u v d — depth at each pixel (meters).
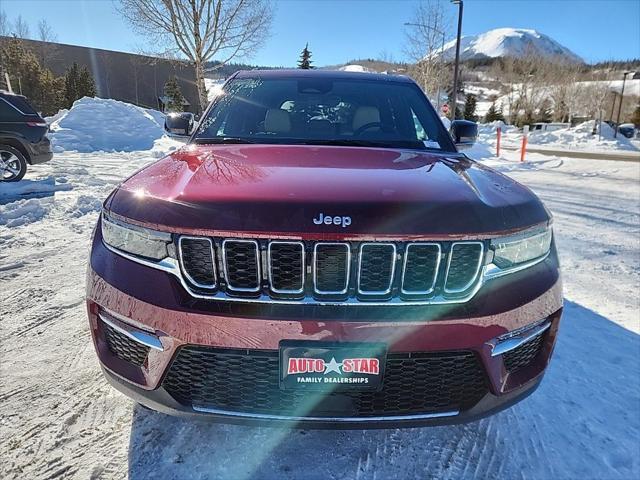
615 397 2.14
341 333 1.36
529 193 1.77
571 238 5.05
